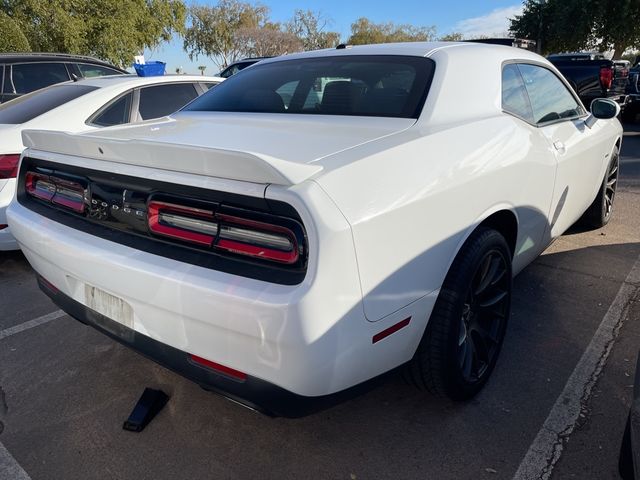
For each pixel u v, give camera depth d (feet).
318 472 6.68
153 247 5.96
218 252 5.51
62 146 6.98
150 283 5.71
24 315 11.04
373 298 5.47
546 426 7.33
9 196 12.94
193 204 5.61
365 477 6.58
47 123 14.11
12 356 9.45
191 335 5.64
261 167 4.94
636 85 45.39
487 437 7.18
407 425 7.46
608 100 11.59
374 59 8.72
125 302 6.24
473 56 8.55
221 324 5.30
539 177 8.75
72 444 7.25
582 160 10.97
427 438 7.20
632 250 13.74
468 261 6.91
